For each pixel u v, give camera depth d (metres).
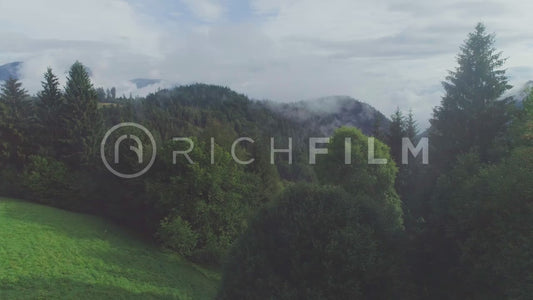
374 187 31.81
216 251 33.44
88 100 49.81
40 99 53.03
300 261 16.50
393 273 15.90
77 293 20.56
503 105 29.58
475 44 31.81
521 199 14.28
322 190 18.67
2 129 45.72
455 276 16.94
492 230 14.86
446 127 31.81
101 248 29.00
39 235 27.91
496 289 14.16
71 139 47.84
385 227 17.83
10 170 43.72
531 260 12.07
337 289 15.31
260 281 15.96
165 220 35.12
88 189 40.41
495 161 24.55
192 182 35.53
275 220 18.27
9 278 20.23
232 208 36.91
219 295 17.56
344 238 15.98
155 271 27.91
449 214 17.50
